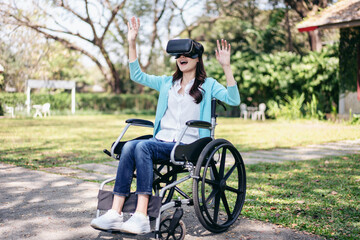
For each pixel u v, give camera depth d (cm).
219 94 304
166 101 310
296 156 693
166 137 299
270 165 590
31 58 2738
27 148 795
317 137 999
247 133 1118
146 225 248
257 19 2955
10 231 291
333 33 2778
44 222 313
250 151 759
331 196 398
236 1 2750
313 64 1648
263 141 919
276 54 1856
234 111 2238
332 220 316
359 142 903
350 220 316
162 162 278
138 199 253
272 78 1777
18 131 1209
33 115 2289
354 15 1193
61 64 3403
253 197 396
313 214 335
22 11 2498
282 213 338
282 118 1709
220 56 295
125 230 245
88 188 435
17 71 2717
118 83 3041
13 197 393
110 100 2762
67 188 434
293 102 1705
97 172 538
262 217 325
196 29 3225
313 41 2170
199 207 267
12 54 2666
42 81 2444
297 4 2131
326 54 1673
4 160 633
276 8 2573
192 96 299
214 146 282
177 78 314
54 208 354
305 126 1370
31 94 2481
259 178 496
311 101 1677
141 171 254
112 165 599
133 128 1395
